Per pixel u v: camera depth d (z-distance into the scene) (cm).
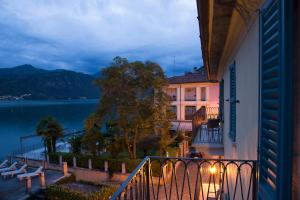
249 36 320
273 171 175
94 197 1138
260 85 215
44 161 1894
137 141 1689
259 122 225
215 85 2766
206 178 1067
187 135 2425
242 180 377
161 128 1666
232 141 499
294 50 144
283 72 146
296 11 144
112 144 1720
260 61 215
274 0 170
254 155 293
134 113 1606
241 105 389
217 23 377
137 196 285
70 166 1778
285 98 145
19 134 4388
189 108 2912
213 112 2417
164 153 1677
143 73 1590
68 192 1209
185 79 2995
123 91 1596
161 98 1641
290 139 144
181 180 1421
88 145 1778
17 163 2005
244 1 275
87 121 1692
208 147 881
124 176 1563
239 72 411
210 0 294
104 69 1631
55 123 2042
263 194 196
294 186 146
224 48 564
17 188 1450
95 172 1648
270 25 186
